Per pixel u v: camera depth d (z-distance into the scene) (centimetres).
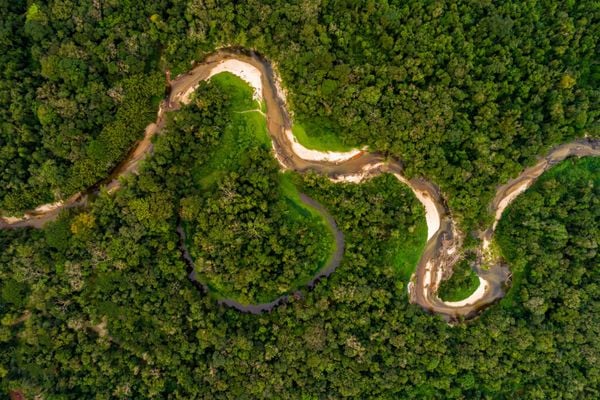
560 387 6762
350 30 6519
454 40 6562
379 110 6588
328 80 6419
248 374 6506
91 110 6444
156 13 6500
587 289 6681
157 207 6419
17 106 6209
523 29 6650
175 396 6488
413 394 6725
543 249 6850
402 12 6544
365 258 6844
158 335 6556
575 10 6806
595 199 6725
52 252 6400
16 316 6350
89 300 6500
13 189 6378
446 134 6638
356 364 6612
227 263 6588
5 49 6259
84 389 6394
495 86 6569
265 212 6762
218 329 6494
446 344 6831
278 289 6750
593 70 6794
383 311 6725
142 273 6531
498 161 6650
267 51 6825
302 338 6612
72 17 6309
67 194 6644
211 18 6569
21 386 6156
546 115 6800
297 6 6425
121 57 6400
